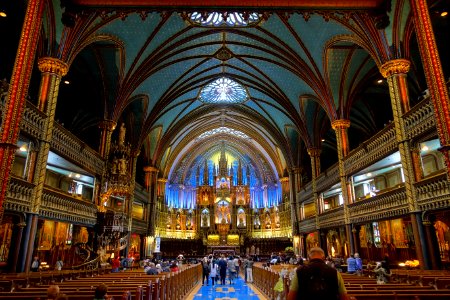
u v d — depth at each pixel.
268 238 40.50
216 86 32.34
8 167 9.72
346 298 3.69
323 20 18.89
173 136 34.94
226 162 46.72
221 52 26.67
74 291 7.03
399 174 23.67
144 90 25.89
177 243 40.25
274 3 13.55
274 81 28.25
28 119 13.09
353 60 21.25
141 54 21.73
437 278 8.52
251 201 45.22
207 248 40.75
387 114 27.12
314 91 23.88
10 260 12.32
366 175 25.03
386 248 24.48
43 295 6.41
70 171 21.36
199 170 47.09
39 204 13.35
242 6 13.56
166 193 42.66
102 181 20.19
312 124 28.84
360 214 19.27
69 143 16.39
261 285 16.50
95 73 21.91
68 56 15.77
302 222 31.86
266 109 33.75
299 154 34.16
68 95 25.67
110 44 20.02
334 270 3.80
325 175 25.31
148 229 32.47
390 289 7.23
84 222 17.73
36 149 13.74
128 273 14.98
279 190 42.84
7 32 17.02
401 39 15.88
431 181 12.89
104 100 21.69
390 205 16.05
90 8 14.04
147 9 13.77
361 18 16.45
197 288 18.20
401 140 14.83
